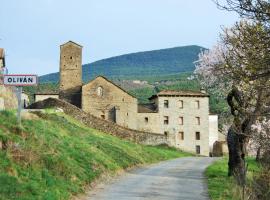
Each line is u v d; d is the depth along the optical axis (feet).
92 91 276.62
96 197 65.10
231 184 83.15
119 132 201.57
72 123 144.36
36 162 62.95
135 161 128.67
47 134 86.22
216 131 323.37
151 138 227.81
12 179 52.06
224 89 116.37
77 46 282.97
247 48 41.27
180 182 90.38
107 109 276.62
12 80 68.39
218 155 298.15
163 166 134.31
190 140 297.74
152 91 532.32
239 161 95.81
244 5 38.83
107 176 88.22
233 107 84.89
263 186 72.64
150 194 71.61
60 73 282.15
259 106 54.85
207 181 92.73
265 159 83.46
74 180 68.49
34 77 68.64
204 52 130.31
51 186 57.77
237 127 85.66
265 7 38.24
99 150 109.60
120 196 67.46
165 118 295.28
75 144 94.99
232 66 43.60
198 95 299.79
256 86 44.83
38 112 129.90
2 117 73.00
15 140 64.75
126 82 612.70
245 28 42.01
